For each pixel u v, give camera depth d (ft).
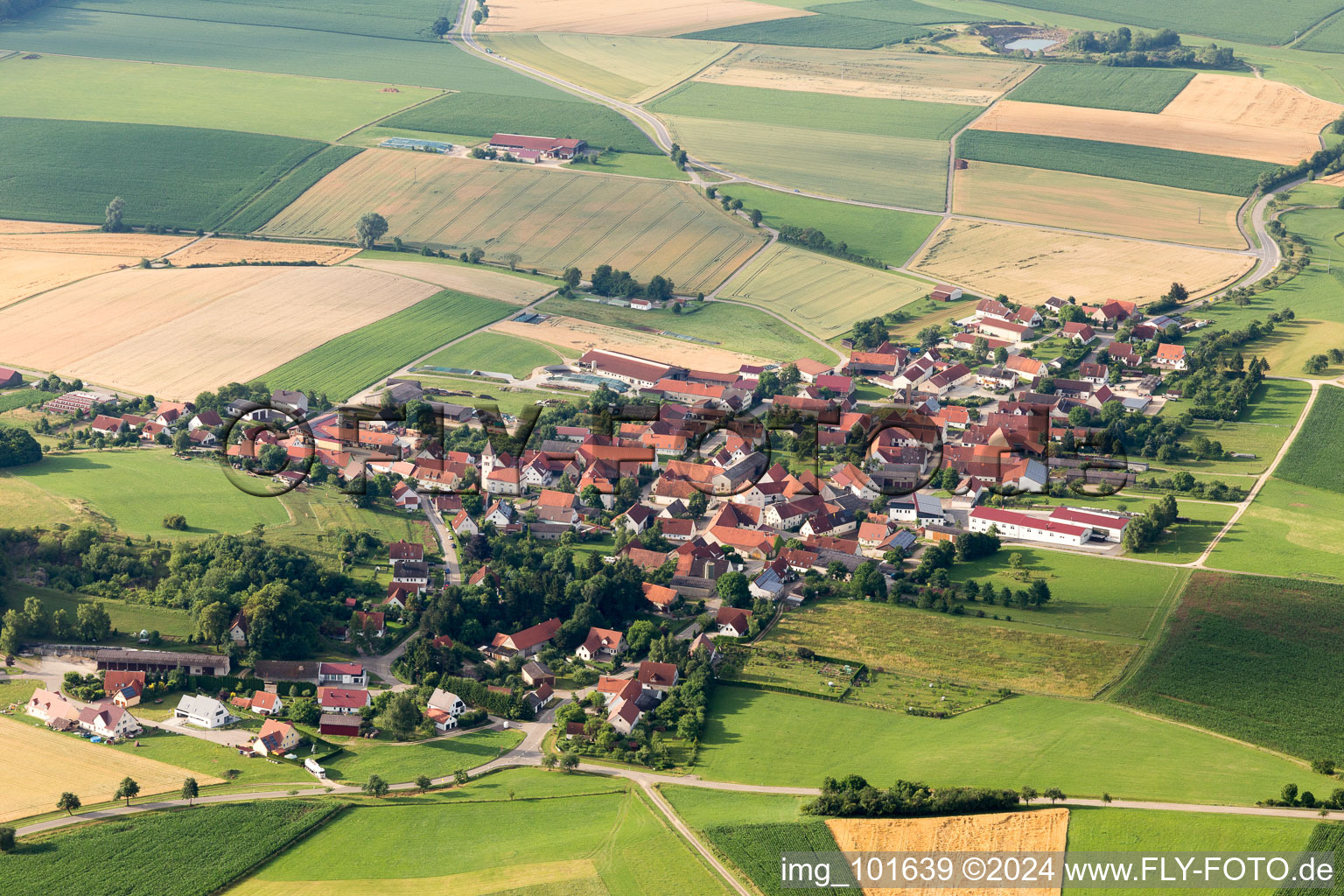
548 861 611.88
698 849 613.11
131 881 606.55
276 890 599.98
